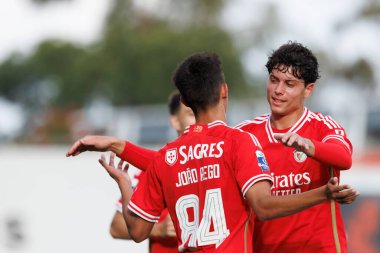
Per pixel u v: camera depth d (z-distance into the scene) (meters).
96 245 36.25
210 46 91.19
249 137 14.55
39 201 38.03
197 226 14.56
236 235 14.39
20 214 38.34
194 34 92.12
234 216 14.41
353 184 33.72
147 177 15.34
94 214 36.56
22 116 95.81
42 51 96.44
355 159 35.12
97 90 92.19
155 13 102.88
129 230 15.59
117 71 90.81
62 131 76.44
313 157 14.28
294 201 13.38
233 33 104.75
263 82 97.75
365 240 33.00
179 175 14.88
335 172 16.61
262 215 13.80
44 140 57.06
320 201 13.25
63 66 96.31
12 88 96.94
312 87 16.75
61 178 37.66
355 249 33.16
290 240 16.73
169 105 21.02
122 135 49.41
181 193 14.84
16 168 38.78
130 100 90.94
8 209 38.66
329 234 16.69
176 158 14.95
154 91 89.81
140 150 16.67
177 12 103.19
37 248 37.81
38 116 86.38
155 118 50.09
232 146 14.47
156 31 94.31
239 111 44.41
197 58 15.20
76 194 37.12
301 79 16.39
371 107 40.47
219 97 15.10
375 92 105.19
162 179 15.12
